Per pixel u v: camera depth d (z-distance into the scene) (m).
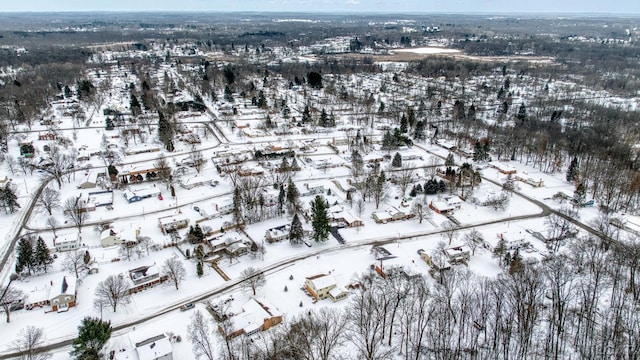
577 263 117.88
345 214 149.75
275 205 156.62
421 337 88.94
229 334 92.12
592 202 163.88
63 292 104.38
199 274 117.38
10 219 147.50
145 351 86.50
